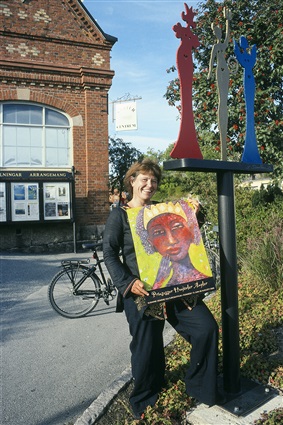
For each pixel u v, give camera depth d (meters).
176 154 2.53
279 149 8.61
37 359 3.96
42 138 12.08
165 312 2.59
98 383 3.45
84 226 12.30
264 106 8.24
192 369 2.60
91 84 12.37
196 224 2.63
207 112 8.85
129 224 2.55
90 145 12.43
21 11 11.65
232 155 8.95
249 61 3.00
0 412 3.00
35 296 6.41
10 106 11.73
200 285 2.50
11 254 10.85
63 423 2.85
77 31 12.32
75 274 5.38
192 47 2.62
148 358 2.62
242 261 6.12
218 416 2.57
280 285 5.25
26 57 11.72
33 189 11.10
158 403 2.71
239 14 8.85
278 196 9.63
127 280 2.41
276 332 4.00
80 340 4.46
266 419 2.49
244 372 3.12
